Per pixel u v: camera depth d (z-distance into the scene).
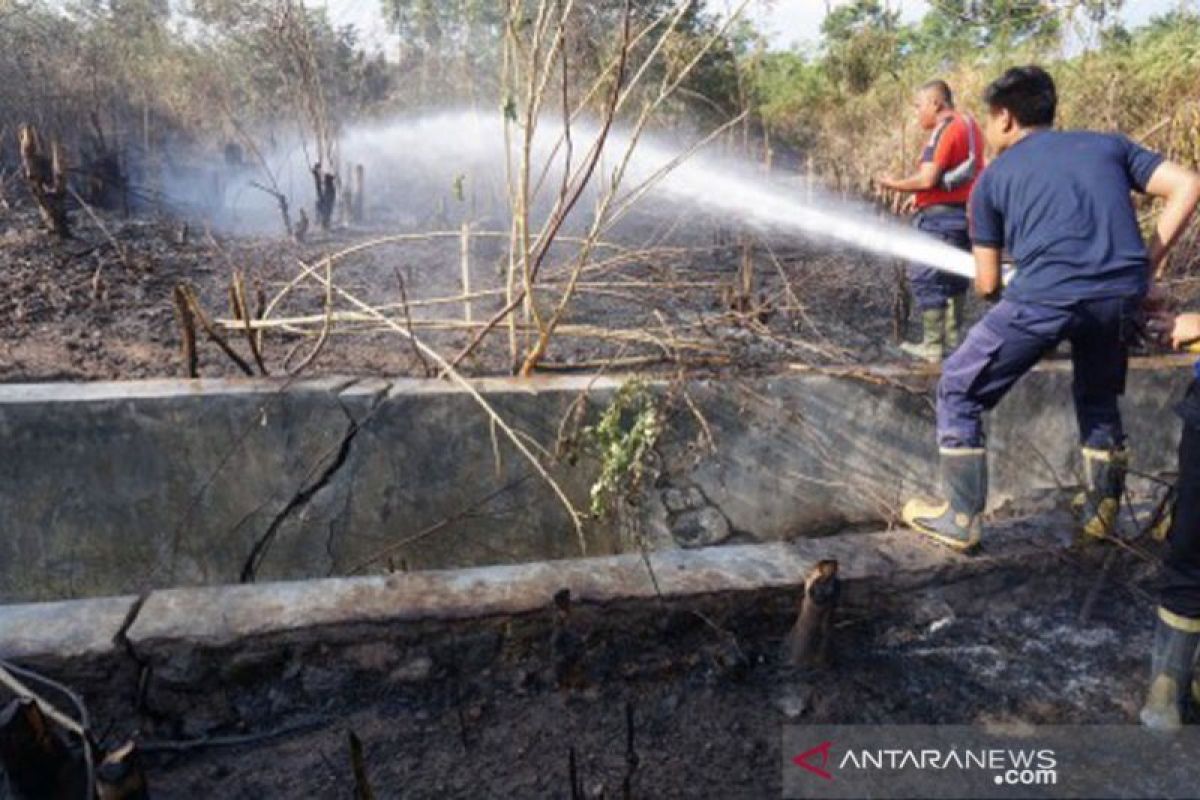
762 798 2.41
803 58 18.33
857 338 5.69
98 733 2.56
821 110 15.04
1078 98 8.41
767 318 5.79
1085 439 3.38
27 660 2.52
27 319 5.07
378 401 4.04
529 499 4.29
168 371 4.45
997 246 3.26
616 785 2.45
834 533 4.64
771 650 2.99
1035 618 3.25
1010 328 3.09
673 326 5.45
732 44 5.90
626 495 4.11
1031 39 8.99
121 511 3.96
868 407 4.53
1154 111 8.08
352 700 2.73
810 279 6.91
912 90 11.67
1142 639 3.14
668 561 3.09
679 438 4.32
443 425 4.12
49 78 9.60
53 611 2.68
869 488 4.62
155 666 2.60
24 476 3.82
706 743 2.62
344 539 4.19
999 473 4.69
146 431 3.87
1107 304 2.97
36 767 2.20
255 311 5.47
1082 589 3.32
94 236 6.80
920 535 3.37
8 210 7.23
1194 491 2.49
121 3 10.95
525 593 2.83
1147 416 4.77
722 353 4.78
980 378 3.18
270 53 9.20
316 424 4.02
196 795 2.42
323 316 4.71
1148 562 3.39
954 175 5.06
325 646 2.68
